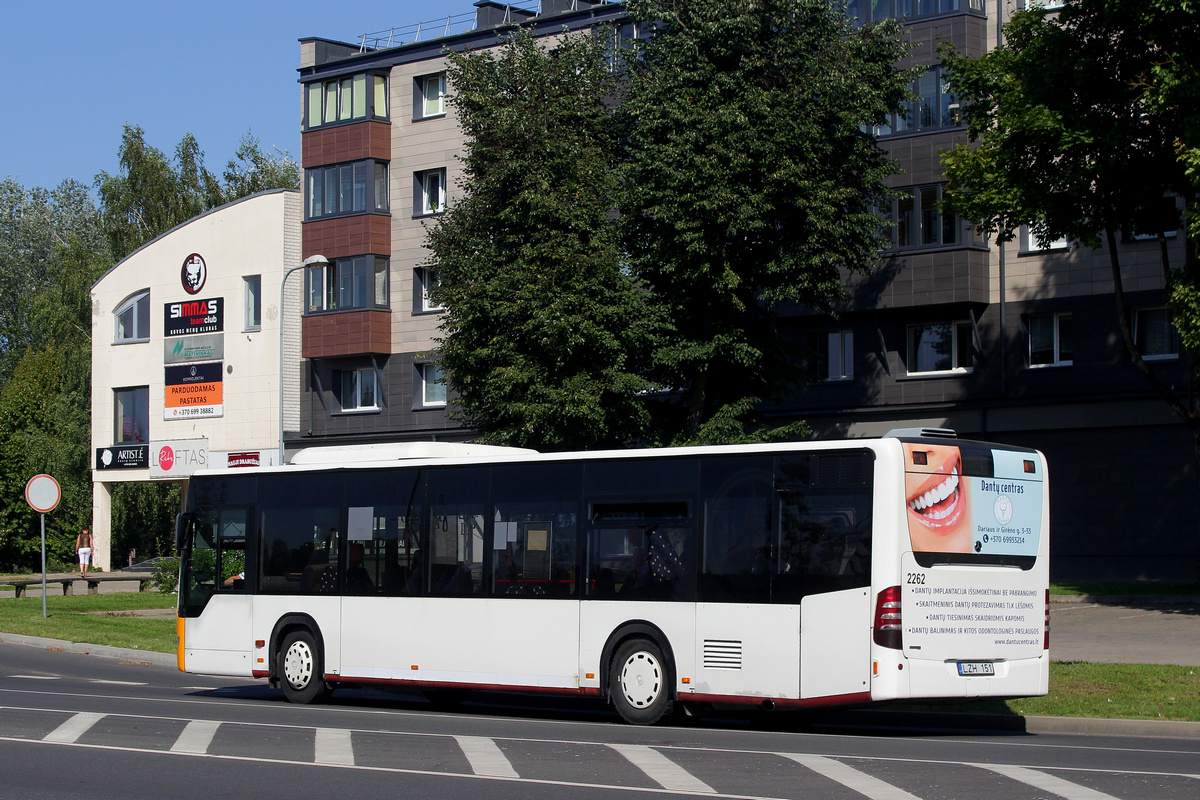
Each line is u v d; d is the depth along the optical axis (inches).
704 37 1013.2
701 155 986.1
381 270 1792.6
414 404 1764.3
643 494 562.6
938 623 499.5
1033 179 988.6
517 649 589.3
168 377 2011.6
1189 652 723.4
